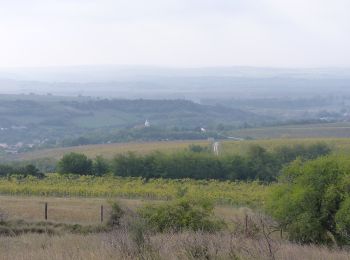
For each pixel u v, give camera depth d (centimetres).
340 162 2644
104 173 8644
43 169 10575
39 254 1526
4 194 6062
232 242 1480
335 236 2584
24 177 7344
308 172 2661
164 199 5869
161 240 1590
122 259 1337
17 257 1498
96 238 2089
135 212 2912
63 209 4303
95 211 4200
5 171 7812
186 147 12962
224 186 7119
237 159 9256
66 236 2450
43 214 3962
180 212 2716
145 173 8812
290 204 2642
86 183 6850
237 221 2716
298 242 2464
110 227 2991
